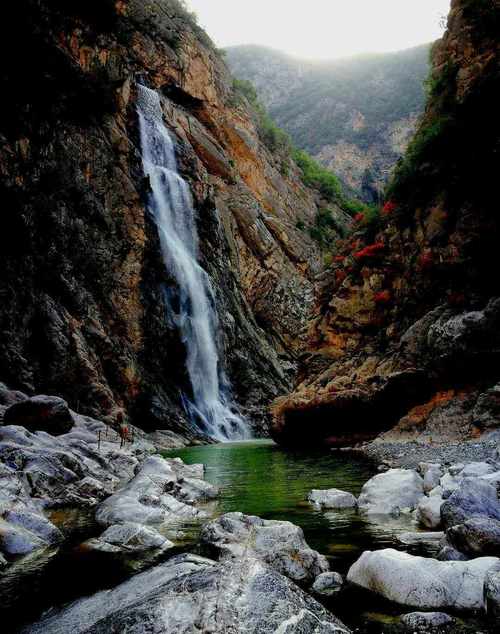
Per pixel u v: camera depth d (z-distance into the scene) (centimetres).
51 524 622
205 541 548
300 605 334
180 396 3228
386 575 429
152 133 4222
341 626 336
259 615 316
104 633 313
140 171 3562
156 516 717
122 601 392
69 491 834
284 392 4791
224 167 5553
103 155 3069
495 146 1728
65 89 2828
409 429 1683
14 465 846
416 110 17738
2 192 2186
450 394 1633
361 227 2742
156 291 3331
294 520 712
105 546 568
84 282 2712
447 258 1880
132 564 511
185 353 3503
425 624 364
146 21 5131
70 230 2655
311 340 2686
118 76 3544
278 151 7575
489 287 1677
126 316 2948
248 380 4303
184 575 373
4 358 2014
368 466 1327
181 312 3566
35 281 2328
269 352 5009
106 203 3000
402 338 1967
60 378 2212
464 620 372
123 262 3030
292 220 6906
